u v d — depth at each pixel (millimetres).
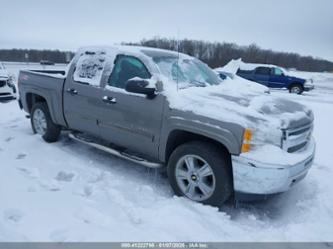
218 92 3902
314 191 4062
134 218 3146
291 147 3328
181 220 3111
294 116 3430
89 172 4379
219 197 3359
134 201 3613
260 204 3766
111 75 4320
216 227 3102
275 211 3629
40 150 5199
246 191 3186
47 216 3021
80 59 4809
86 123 4688
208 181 3506
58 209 3188
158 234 2859
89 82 4531
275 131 3152
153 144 3869
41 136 5812
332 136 6984
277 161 3031
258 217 3484
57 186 3826
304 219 3383
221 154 3381
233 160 3154
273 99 3984
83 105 4621
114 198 3598
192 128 3406
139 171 4547
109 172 4375
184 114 3480
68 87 4848
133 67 4129
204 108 3391
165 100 3672
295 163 3129
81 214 3127
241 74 20422
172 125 3580
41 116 5707
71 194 3617
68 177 4230
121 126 4164
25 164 4570
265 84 19844
